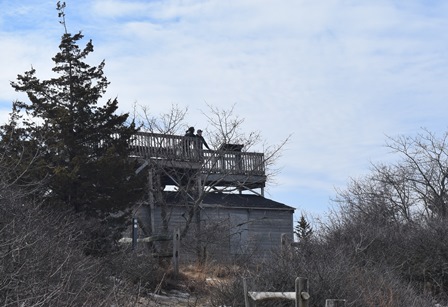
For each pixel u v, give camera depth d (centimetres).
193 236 2392
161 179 2708
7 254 952
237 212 2892
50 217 1448
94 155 1847
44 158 1755
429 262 1852
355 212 2428
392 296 1400
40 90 1816
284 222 2984
